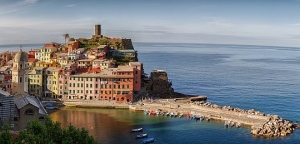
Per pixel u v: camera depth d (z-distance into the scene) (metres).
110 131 193.25
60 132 99.00
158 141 179.25
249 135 189.38
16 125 164.25
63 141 94.06
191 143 177.12
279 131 193.88
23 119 166.38
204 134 191.00
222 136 187.75
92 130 194.25
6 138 90.12
